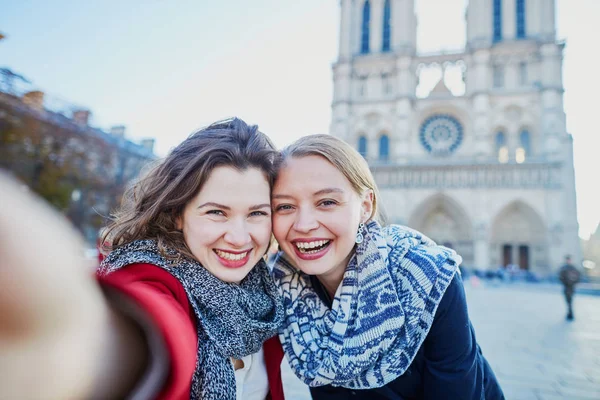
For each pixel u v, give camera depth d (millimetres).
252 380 2148
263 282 2211
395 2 55438
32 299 555
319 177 2061
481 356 2537
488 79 50562
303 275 2416
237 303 1882
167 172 1918
